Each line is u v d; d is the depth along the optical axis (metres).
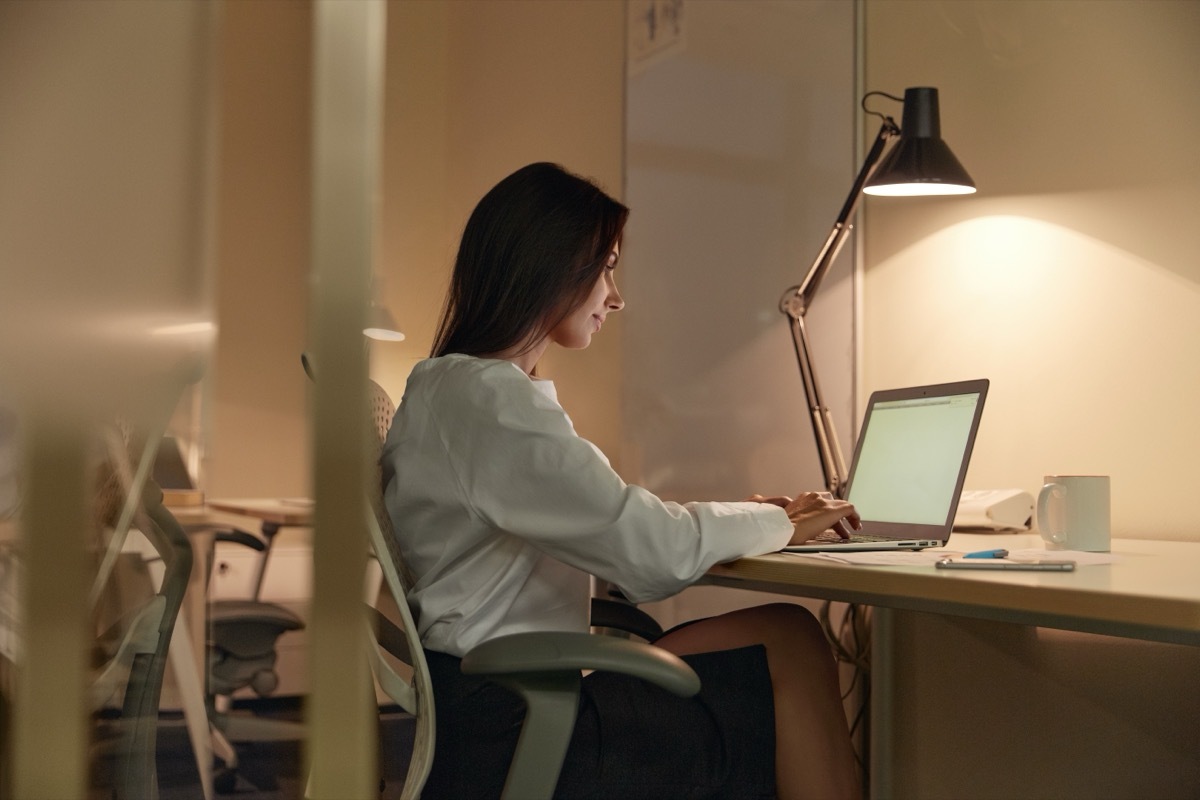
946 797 2.14
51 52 0.86
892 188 2.07
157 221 0.88
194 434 1.69
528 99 3.67
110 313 0.87
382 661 1.23
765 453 2.59
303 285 0.89
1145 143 1.82
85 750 0.84
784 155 2.58
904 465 1.84
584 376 3.24
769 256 2.60
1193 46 1.75
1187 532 1.74
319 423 0.85
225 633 2.66
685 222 2.83
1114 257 1.87
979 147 2.14
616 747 1.29
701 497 2.75
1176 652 1.70
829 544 1.56
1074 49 1.95
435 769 1.31
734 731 1.37
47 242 0.85
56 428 0.85
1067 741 1.89
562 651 1.08
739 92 2.69
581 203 1.50
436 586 1.38
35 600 0.84
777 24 2.61
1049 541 1.54
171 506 1.65
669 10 2.92
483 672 1.08
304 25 1.09
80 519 0.85
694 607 2.66
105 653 1.38
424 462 1.38
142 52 0.88
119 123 0.87
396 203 4.23
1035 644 1.95
